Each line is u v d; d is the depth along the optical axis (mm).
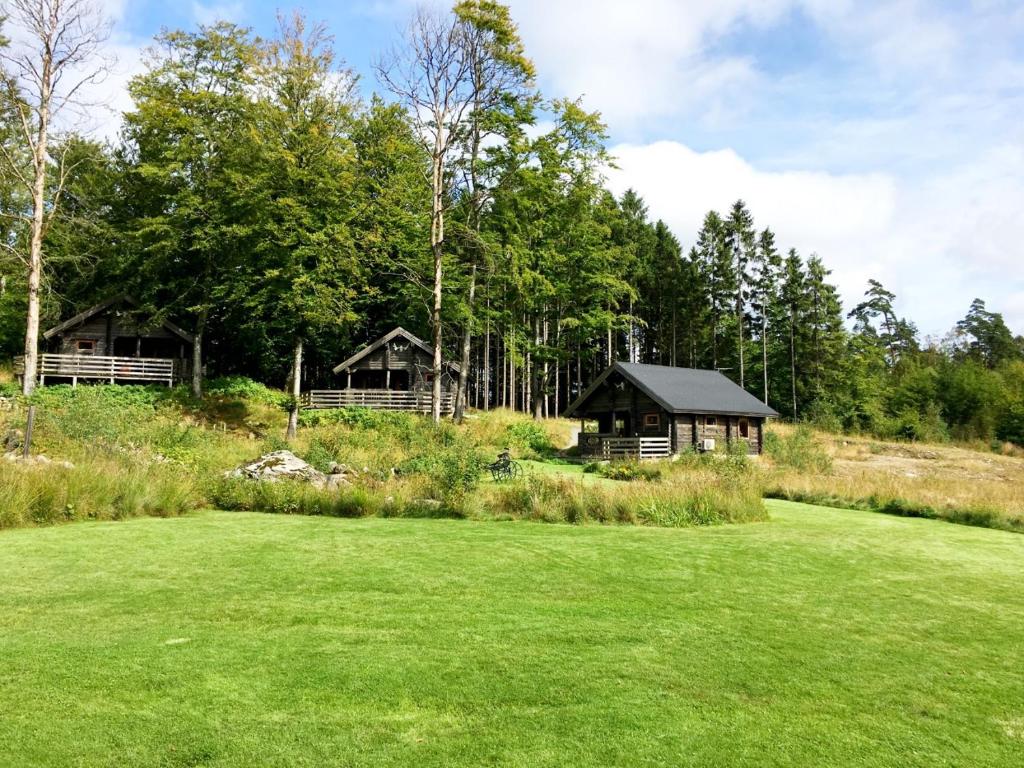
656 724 4648
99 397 26906
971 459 40781
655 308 62500
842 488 20828
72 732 4195
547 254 37781
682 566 9719
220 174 32062
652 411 34375
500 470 21156
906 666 6086
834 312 61344
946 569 10461
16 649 5547
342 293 29922
